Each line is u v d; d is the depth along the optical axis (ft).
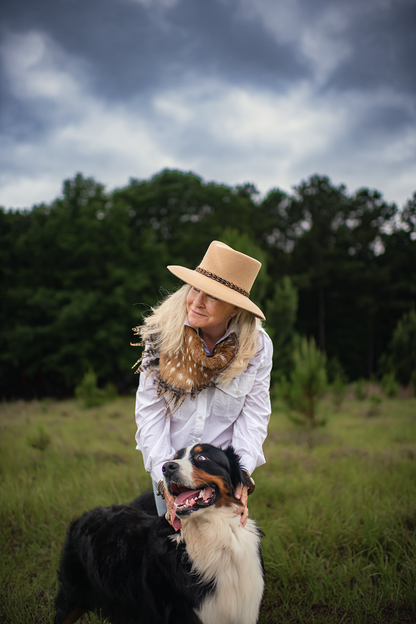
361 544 10.71
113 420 32.96
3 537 11.39
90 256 86.07
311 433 25.14
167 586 6.45
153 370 7.27
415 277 115.14
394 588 8.94
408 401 42.47
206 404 7.31
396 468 16.46
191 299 7.02
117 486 14.48
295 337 43.52
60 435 25.53
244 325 7.21
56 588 9.42
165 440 7.27
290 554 10.33
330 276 112.78
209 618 6.16
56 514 12.54
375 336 119.55
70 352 80.07
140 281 80.74
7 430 26.86
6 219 100.32
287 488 14.32
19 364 90.84
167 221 102.78
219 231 95.09
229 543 6.25
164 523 6.97
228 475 6.42
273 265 115.55
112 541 7.11
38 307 86.43
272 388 40.96
